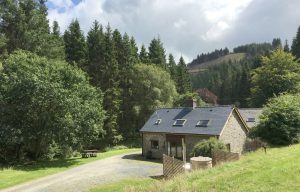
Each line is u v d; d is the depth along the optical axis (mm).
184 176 15625
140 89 65750
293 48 88750
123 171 30531
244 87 95688
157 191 13547
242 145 39031
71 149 45781
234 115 38750
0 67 38750
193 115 41500
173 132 40219
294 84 70000
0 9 49312
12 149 41000
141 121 66375
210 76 158750
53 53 55625
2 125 36344
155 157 42438
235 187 12359
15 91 35906
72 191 22672
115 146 61688
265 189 11805
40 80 35781
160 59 81562
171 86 66875
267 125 31828
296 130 30766
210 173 15219
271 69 72188
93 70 65562
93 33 69688
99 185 24203
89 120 38156
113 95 63938
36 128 38031
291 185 11914
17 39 50938
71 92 37812
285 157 16312
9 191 23328
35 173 30453
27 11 52500
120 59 69875
